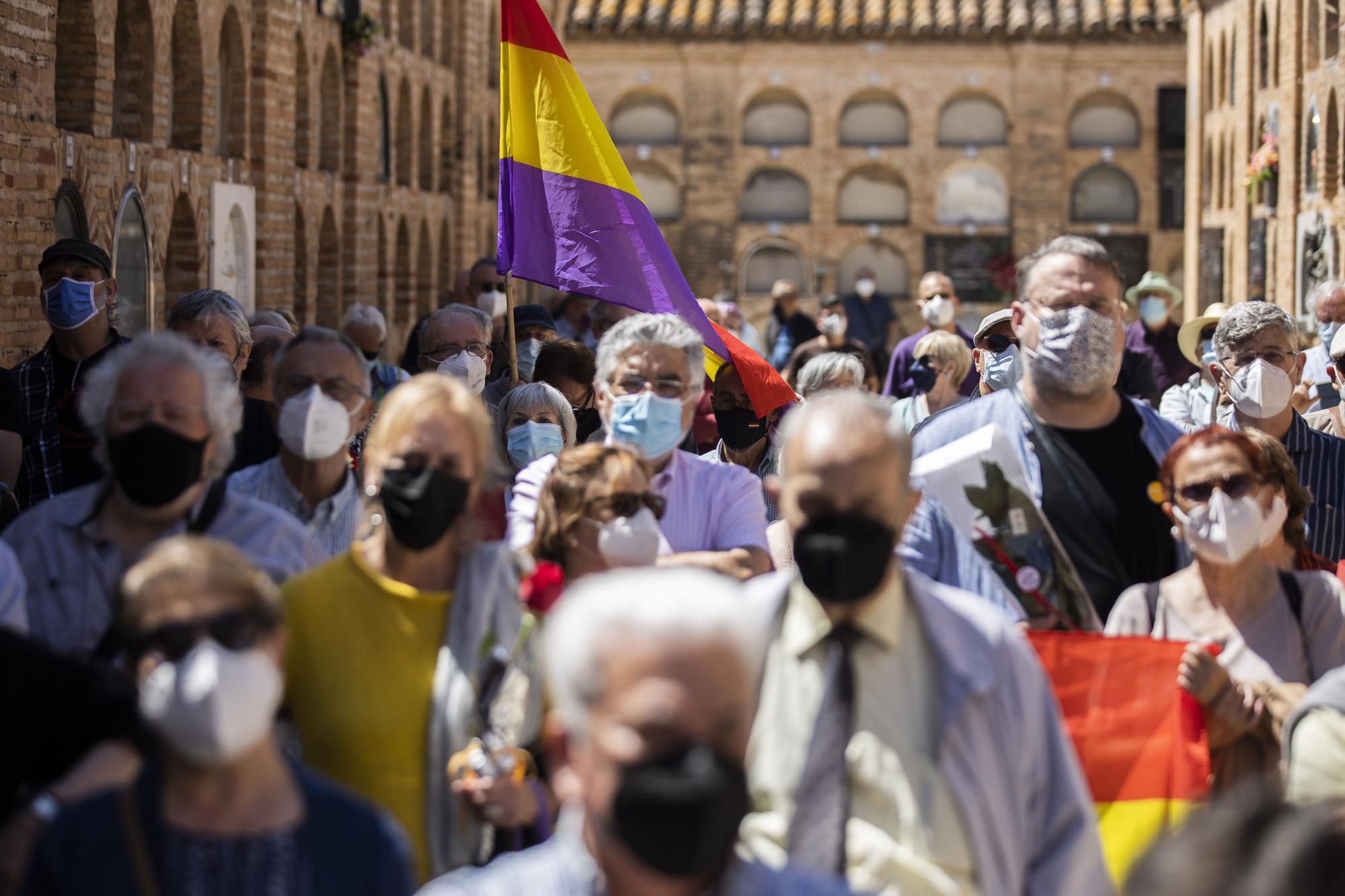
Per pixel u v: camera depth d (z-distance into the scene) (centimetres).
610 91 3912
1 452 778
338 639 477
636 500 567
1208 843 267
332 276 2175
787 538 721
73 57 1357
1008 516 534
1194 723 525
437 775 467
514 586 486
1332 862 260
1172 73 3844
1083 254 557
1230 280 2920
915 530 538
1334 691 467
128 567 515
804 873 350
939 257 3912
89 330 871
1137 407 571
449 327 1012
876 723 416
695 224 3909
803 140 3938
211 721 369
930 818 409
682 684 319
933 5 3925
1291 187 2378
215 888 371
